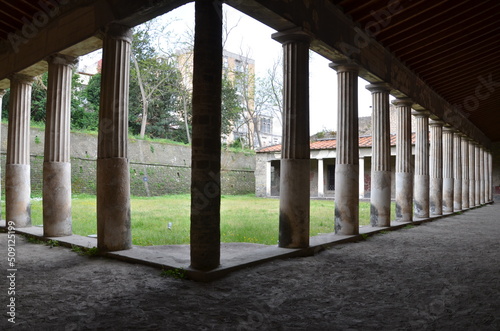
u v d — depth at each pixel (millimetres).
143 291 5094
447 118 17109
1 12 8734
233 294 5012
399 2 8266
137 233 9898
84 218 12680
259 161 32719
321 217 14633
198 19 5977
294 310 4426
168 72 33188
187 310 4391
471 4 8477
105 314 4230
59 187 8891
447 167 18406
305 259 7180
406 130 12992
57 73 8797
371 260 7156
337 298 4871
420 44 10680
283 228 7785
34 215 13258
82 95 31156
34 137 22406
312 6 7781
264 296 4938
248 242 8805
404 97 12656
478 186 25016
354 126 9703
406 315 4270
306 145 7805
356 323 4035
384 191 11602
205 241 5836
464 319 4137
